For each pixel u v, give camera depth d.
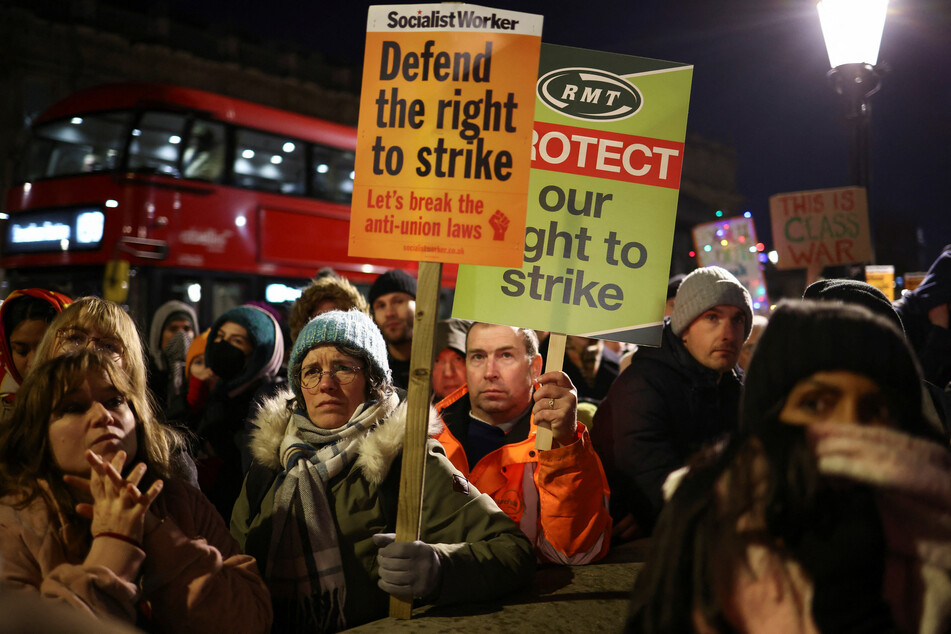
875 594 1.09
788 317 1.25
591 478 2.57
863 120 5.38
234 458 3.70
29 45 23.97
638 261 2.61
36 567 1.75
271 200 10.27
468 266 2.68
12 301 2.94
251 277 9.98
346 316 2.47
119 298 8.09
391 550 2.12
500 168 2.33
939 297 4.02
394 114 2.40
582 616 2.21
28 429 1.84
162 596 1.85
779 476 1.15
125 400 1.96
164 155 9.54
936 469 1.12
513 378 2.88
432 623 2.14
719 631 1.15
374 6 2.43
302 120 10.80
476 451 2.94
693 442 3.01
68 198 9.55
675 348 3.09
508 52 2.35
